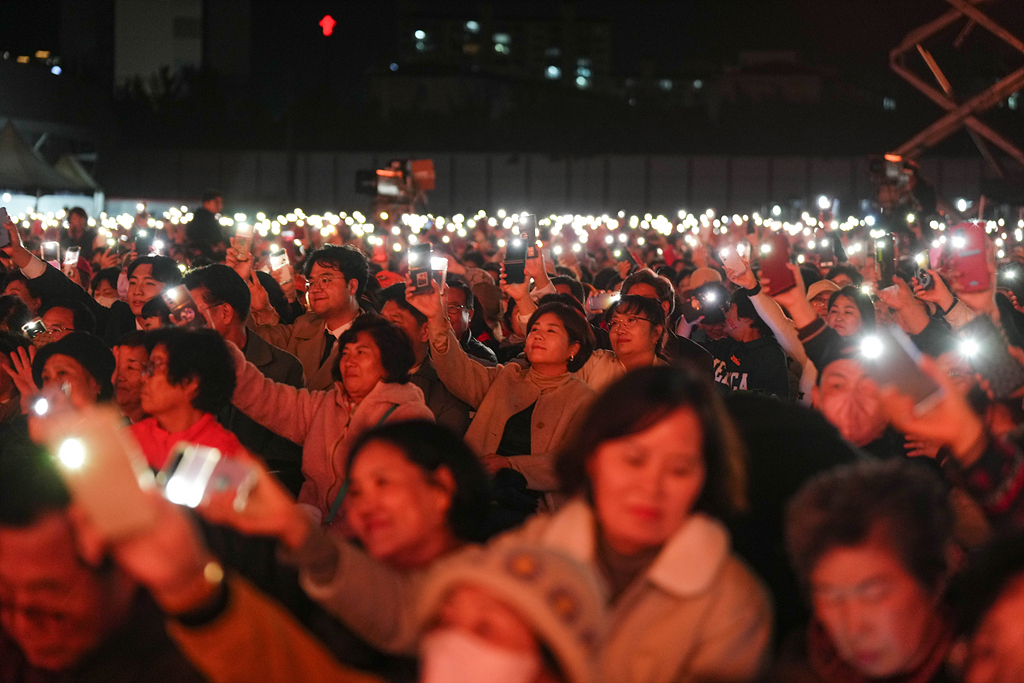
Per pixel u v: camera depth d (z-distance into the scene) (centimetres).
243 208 3897
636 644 216
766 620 223
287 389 471
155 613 217
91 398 442
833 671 212
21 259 734
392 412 432
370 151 4669
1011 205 2155
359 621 222
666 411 216
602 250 1734
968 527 282
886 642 202
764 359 593
